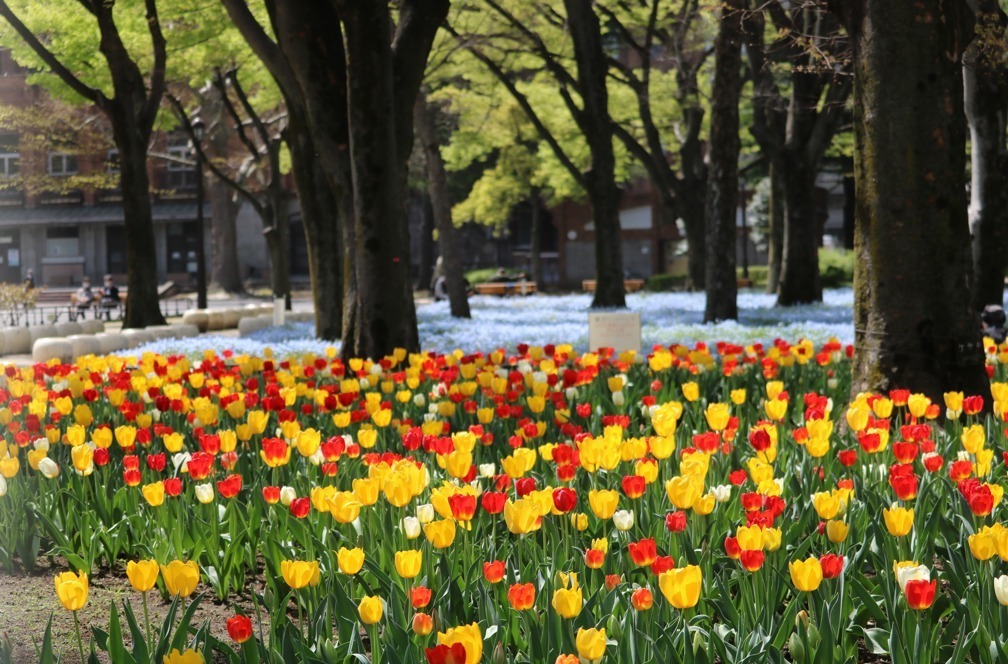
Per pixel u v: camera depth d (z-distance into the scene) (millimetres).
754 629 3729
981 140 17891
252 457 6445
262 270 68875
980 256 18016
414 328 13445
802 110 27906
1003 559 3926
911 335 8055
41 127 37719
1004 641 3521
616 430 5250
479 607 3824
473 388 7980
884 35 8023
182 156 67688
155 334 22203
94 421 8359
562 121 40469
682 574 3254
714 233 21703
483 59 30188
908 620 3527
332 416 7812
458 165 47562
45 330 24812
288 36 13742
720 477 5516
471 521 4953
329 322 20297
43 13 26875
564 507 4191
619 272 30234
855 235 8445
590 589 4012
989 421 6875
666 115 37312
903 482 4453
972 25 8297
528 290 51812
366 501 4504
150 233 27906
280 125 41375
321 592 4324
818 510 4207
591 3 30016
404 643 3408
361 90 12719
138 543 5215
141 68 29125
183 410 7715
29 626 4812
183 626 3467
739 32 20766
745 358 10289
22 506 5668
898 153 8047
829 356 9906
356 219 13102
